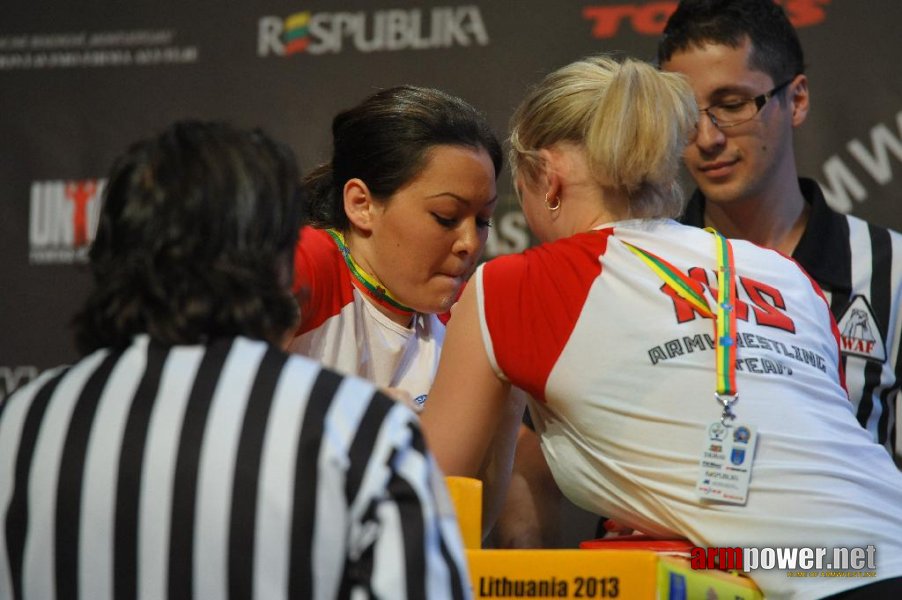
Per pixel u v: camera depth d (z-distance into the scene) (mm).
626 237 2818
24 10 5766
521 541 3719
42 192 5668
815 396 2711
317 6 5613
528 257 2863
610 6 5395
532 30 5445
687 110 2887
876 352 3938
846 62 5203
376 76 5543
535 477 3748
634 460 2652
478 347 2803
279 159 2035
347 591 1789
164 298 1914
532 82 5418
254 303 1935
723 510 2559
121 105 5680
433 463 1911
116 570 1812
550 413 2852
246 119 5609
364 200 3400
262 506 1789
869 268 4023
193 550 1792
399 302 3471
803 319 2812
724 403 2596
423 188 3293
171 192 1942
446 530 1866
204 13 5680
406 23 5543
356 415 1866
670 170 2854
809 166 5195
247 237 1954
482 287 2830
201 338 1934
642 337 2674
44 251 5637
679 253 2799
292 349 3338
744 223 4160
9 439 1926
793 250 4102
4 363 5582
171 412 1865
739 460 2561
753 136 3965
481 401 2812
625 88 2826
